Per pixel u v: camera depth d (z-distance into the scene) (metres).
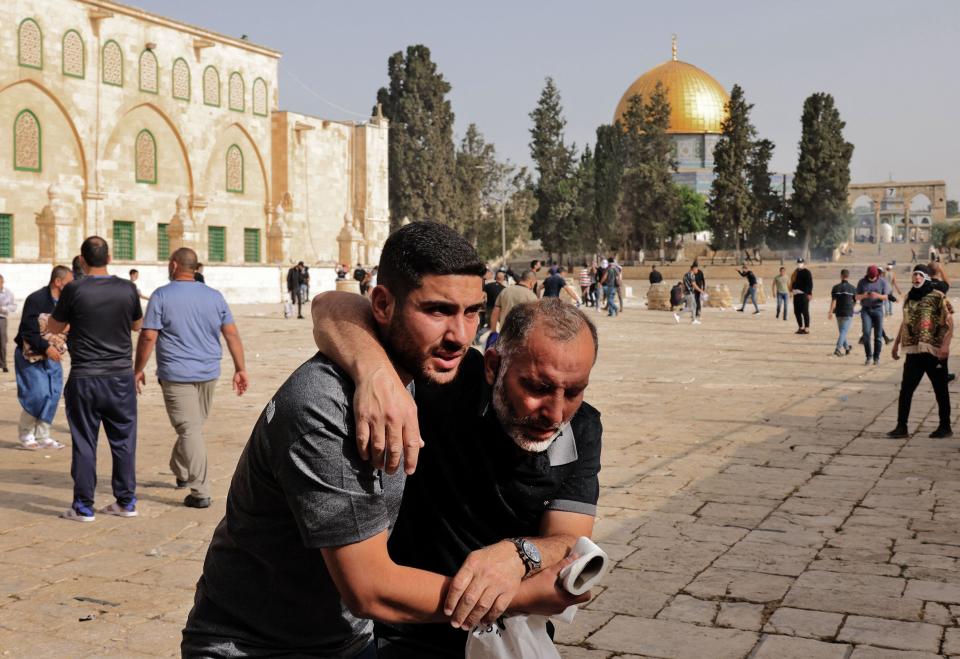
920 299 11.02
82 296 7.43
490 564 2.33
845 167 83.69
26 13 43.19
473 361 2.86
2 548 6.86
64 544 6.99
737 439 11.22
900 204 149.12
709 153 116.88
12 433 11.70
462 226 80.44
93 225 46.44
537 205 91.25
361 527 2.27
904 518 7.61
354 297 2.62
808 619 5.41
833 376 17.70
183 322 7.91
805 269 27.62
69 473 9.42
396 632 2.99
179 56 50.69
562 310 2.57
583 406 2.89
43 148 44.44
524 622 2.50
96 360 7.48
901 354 21.83
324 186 59.50
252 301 47.72
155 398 14.64
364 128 61.38
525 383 2.53
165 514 7.85
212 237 53.41
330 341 2.40
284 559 2.47
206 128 52.38
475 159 83.62
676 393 15.38
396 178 76.25
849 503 8.11
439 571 2.84
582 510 2.76
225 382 16.73
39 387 10.56
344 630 2.63
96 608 5.66
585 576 2.36
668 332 28.95
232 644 2.54
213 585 2.59
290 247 56.59
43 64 44.00
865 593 5.84
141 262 43.06
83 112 45.84
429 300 2.37
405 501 2.86
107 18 46.69
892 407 13.77
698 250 106.06
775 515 7.73
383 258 2.44
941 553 6.64
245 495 2.46
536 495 2.72
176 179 51.03
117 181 47.84
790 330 29.75
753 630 5.26
